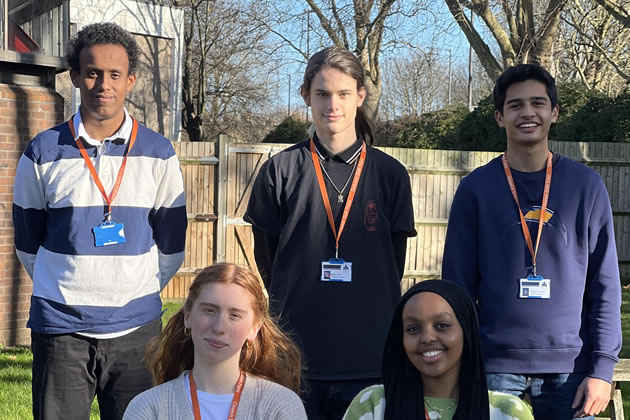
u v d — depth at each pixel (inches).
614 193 517.3
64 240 134.4
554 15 696.4
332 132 140.5
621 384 252.2
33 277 138.9
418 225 450.3
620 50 917.8
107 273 134.9
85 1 761.6
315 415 137.9
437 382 112.9
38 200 137.6
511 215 130.4
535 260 127.8
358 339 137.3
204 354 112.3
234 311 111.7
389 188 144.1
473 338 111.9
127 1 805.9
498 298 128.8
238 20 984.3
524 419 111.5
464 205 135.2
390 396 114.3
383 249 141.8
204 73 1007.0
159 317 144.6
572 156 510.3
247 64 1043.3
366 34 762.2
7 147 301.9
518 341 126.6
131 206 137.8
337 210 140.6
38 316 135.2
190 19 1005.2
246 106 1081.4
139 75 828.0
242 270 115.6
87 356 136.6
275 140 961.5
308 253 139.0
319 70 139.6
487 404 110.9
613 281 127.4
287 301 139.1
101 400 141.6
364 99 146.8
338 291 137.9
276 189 142.7
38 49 319.0
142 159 140.3
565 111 602.9
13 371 263.7
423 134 733.3
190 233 419.5
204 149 420.2
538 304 126.6
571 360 126.2
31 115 306.8
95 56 135.0
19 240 139.8
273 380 122.0
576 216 128.9
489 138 614.5
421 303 110.0
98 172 136.5
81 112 138.8
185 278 421.1
